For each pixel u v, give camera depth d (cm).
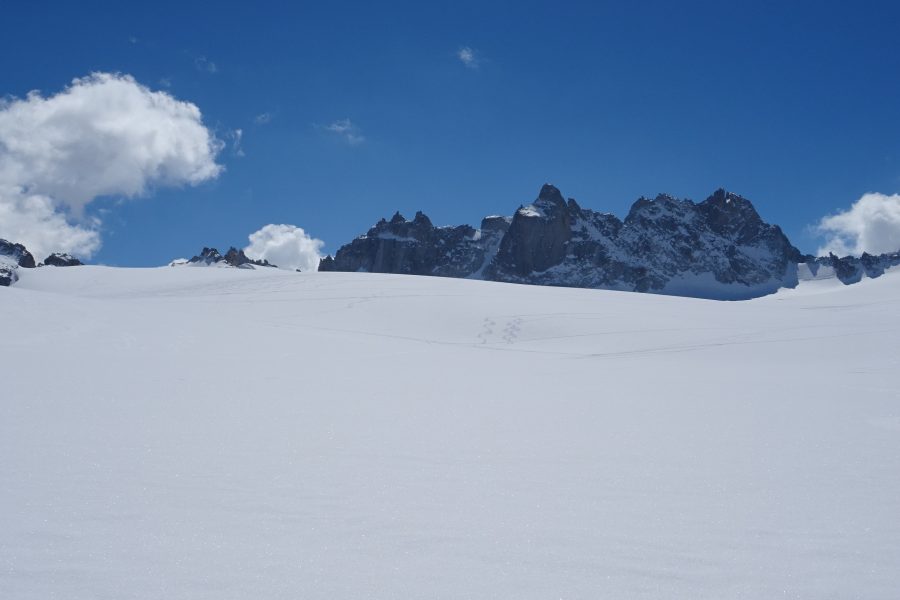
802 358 2938
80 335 2458
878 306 5506
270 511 597
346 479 709
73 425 948
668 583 466
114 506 598
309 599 433
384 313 4784
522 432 1007
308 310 4909
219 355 2236
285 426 1005
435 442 919
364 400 1327
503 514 602
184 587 445
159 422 1000
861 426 1088
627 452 870
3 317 2683
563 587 457
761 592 455
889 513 616
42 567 468
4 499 606
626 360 2995
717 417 1176
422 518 587
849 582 471
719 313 4938
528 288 6097
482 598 439
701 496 667
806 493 681
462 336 4259
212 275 8288
